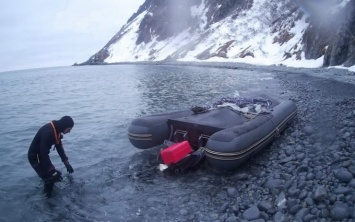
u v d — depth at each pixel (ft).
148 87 82.89
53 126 20.79
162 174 23.20
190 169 23.44
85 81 133.90
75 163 26.63
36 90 110.11
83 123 43.11
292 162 21.54
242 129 22.34
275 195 17.49
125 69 197.06
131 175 23.36
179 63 174.81
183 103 53.16
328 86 54.70
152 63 215.92
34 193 21.12
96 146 31.24
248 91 60.13
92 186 21.83
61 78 176.76
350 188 15.52
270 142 26.50
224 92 62.18
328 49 86.53
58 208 18.99
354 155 20.02
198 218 16.78
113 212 18.20
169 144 24.77
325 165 19.22
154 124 26.04
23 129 42.80
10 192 21.39
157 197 19.66
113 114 48.80
